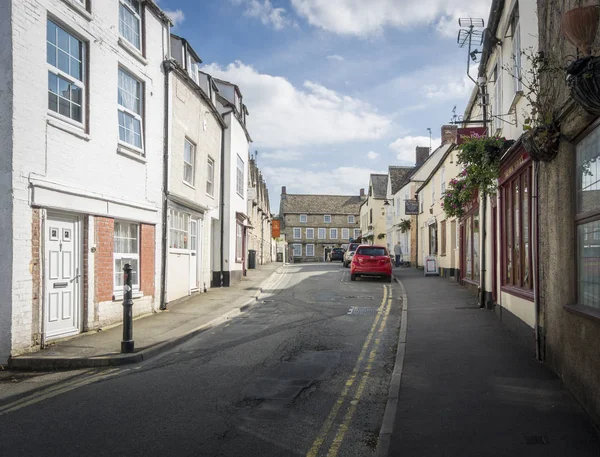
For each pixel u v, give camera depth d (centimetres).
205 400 600
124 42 1102
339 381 688
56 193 855
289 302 1537
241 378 700
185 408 570
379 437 468
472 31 1321
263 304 1508
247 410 565
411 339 924
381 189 5116
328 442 476
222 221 1980
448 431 482
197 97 1616
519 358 761
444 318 1144
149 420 529
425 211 2861
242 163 2339
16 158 763
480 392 602
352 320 1195
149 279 1248
